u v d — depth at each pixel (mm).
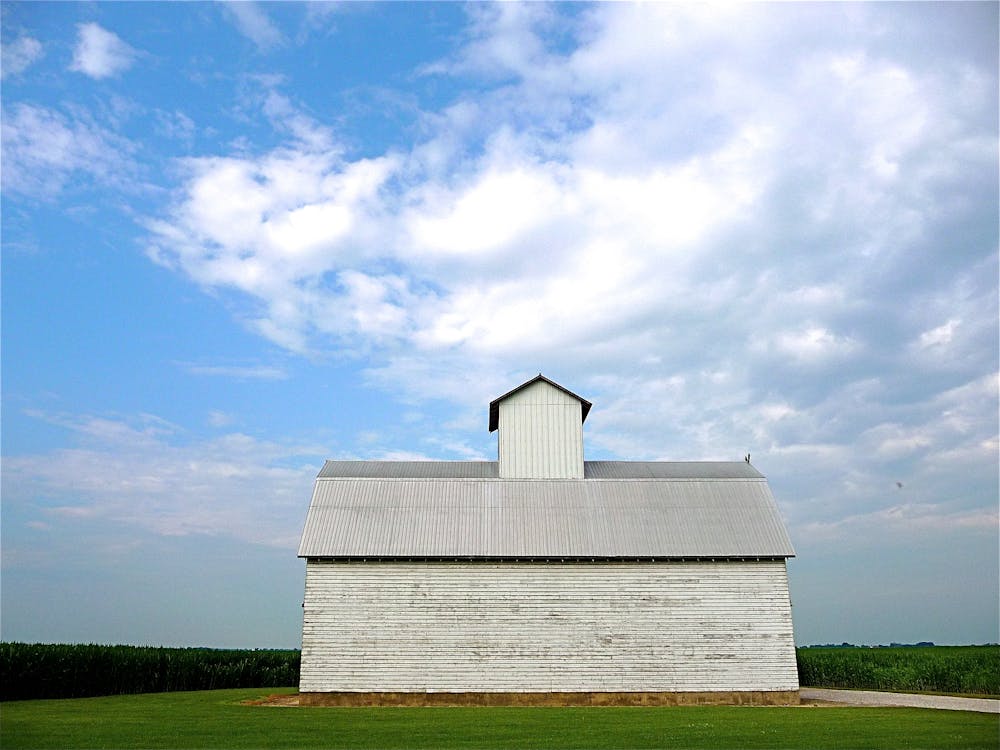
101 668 47656
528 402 43375
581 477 42125
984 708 33000
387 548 37375
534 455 42500
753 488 41531
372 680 35781
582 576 37250
